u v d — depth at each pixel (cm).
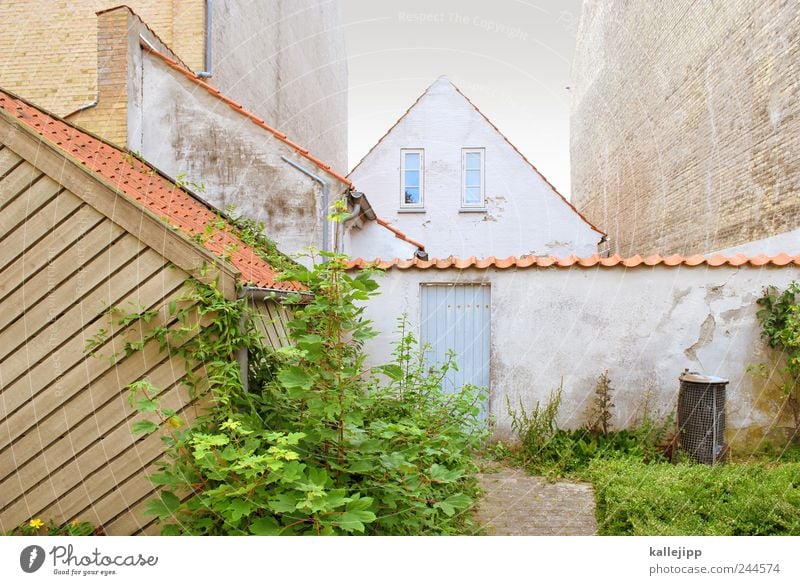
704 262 599
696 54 1002
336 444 296
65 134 474
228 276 313
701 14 980
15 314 315
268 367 342
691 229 1029
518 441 618
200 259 311
